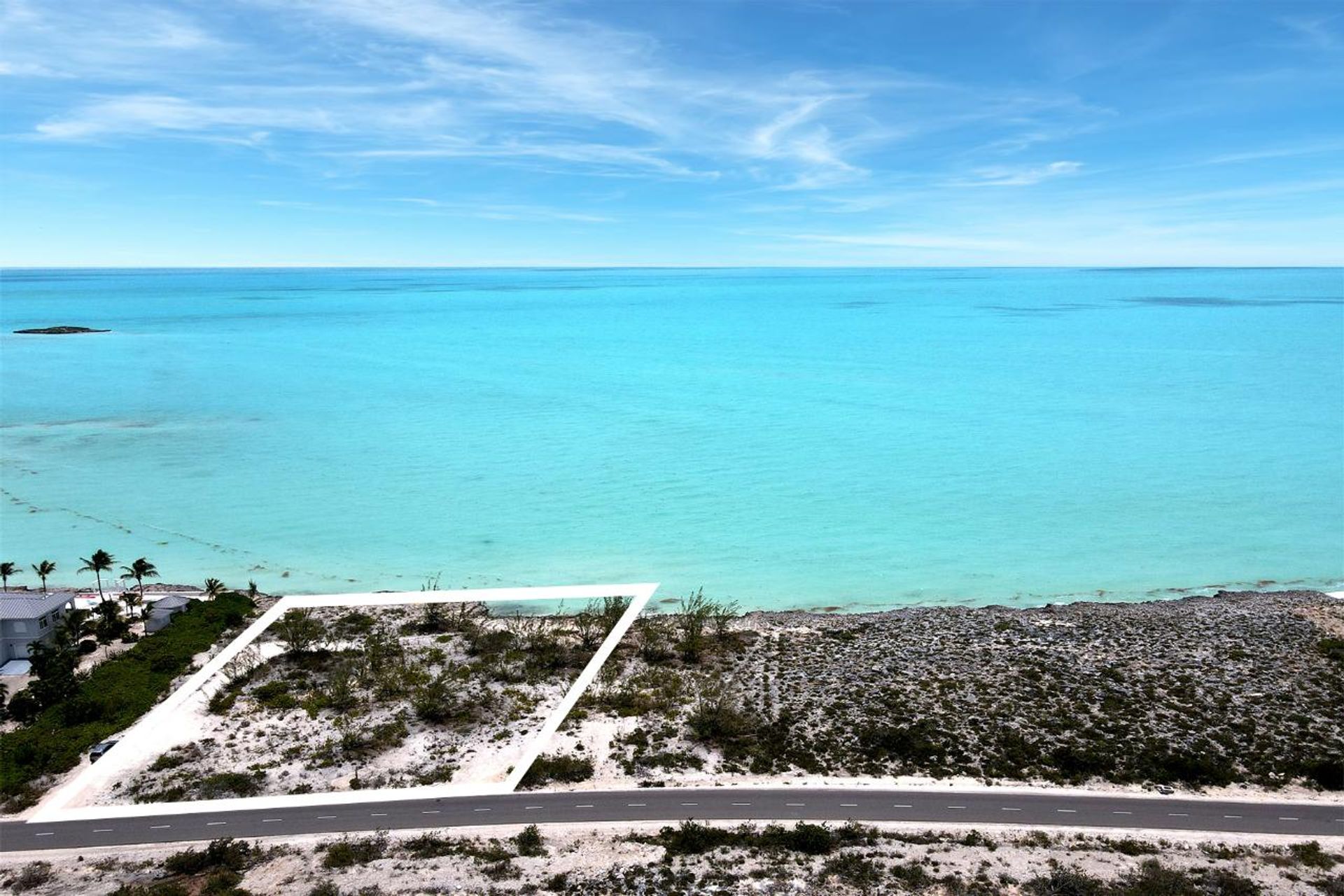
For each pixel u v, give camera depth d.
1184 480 83.56
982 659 41.69
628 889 24.25
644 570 60.97
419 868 25.19
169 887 23.97
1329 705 36.00
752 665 41.59
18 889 24.30
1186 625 46.50
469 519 71.56
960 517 72.94
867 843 26.88
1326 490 80.00
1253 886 24.17
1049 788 30.11
